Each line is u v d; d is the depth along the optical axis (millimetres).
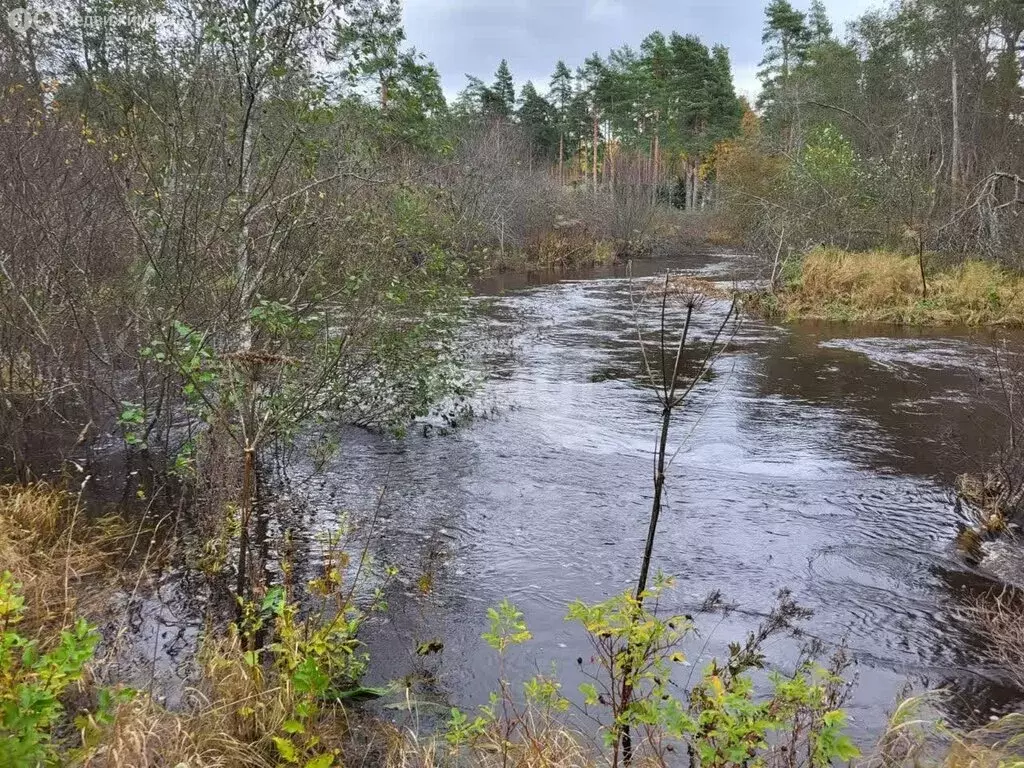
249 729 3324
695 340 13930
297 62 6188
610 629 2807
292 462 7289
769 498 6504
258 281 5844
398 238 7188
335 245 6453
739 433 8297
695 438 8133
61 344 6891
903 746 3344
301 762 3098
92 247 7035
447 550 5523
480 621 4578
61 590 4535
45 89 7676
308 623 4031
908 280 16906
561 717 3609
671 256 35719
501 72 56562
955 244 18469
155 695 3566
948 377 10797
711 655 4215
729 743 2527
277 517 6012
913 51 26672
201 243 5887
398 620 4574
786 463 7371
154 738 3043
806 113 32156
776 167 28188
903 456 7523
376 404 8008
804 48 45750
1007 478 6113
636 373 11242
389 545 5598
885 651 4281
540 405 9445
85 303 6906
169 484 6520
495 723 3344
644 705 2695
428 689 3906
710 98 52812
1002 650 4242
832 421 8727
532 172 36531
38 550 4820
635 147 54594
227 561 5184
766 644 4328
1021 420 6594
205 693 3557
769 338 14109
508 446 7883
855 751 2406
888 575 5160
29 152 6883
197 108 6121
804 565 5305
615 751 2875
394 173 7266
